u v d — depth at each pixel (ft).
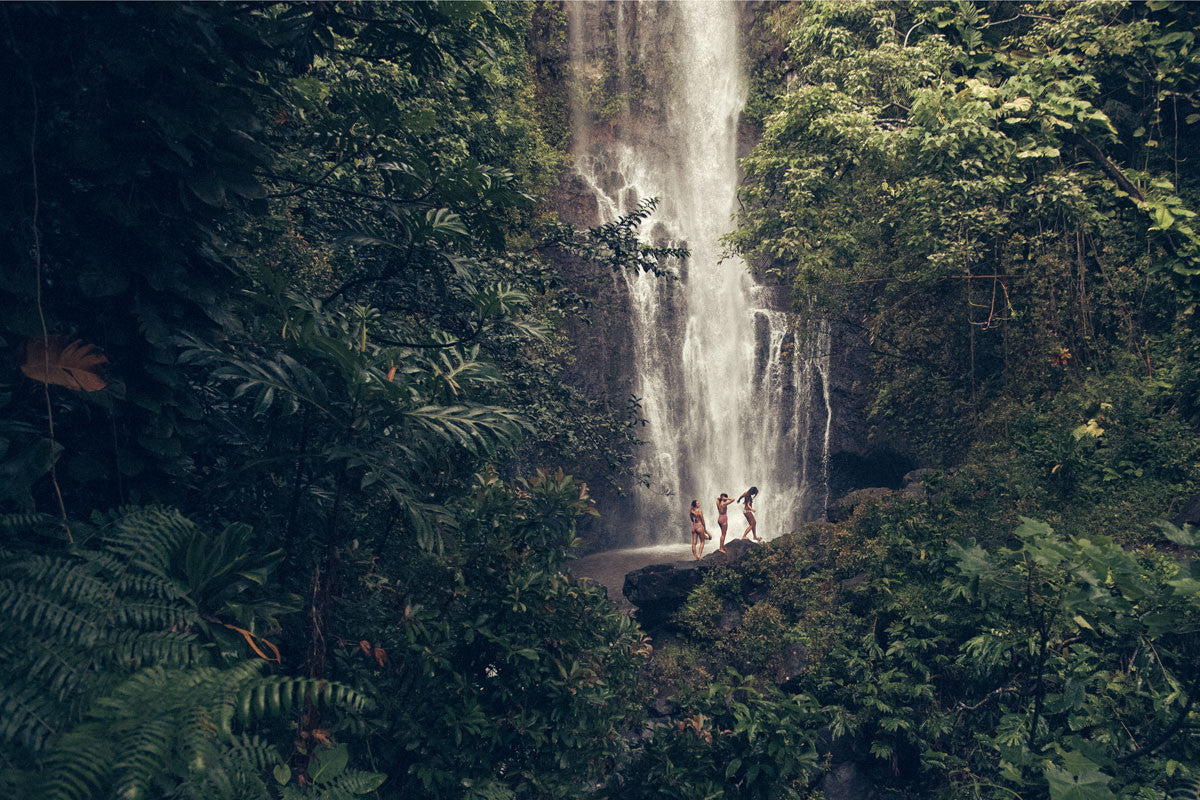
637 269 30.07
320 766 8.16
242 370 9.00
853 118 41.68
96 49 8.38
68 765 5.21
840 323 54.80
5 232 8.03
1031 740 14.25
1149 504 32.19
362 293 18.79
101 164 8.50
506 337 24.27
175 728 5.74
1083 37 44.55
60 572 6.66
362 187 17.39
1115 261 45.47
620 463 32.37
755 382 75.51
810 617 33.81
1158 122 45.78
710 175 81.51
